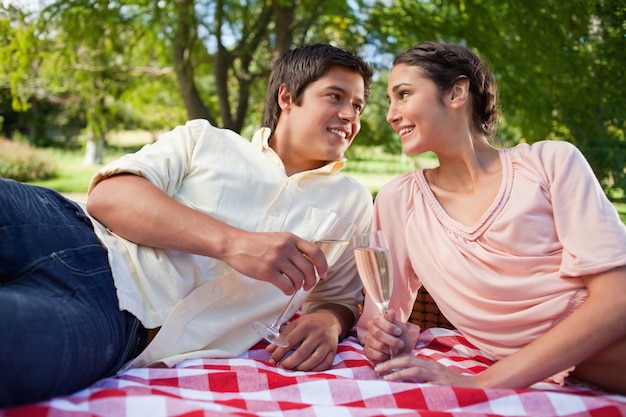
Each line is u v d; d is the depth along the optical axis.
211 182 1.72
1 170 15.10
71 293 1.33
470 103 1.72
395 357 1.54
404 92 1.69
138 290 1.53
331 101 1.89
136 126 19.41
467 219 1.67
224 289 1.63
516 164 1.64
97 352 1.27
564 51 5.69
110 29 7.48
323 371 1.58
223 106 7.57
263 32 7.40
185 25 7.13
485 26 6.51
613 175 4.37
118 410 1.11
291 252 1.44
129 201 1.53
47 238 1.39
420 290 2.07
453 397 1.30
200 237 1.48
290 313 1.77
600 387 1.48
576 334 1.35
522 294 1.52
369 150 8.04
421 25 6.79
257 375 1.42
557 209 1.52
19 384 1.06
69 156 20.34
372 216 1.88
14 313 1.09
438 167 1.85
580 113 5.34
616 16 4.66
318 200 1.87
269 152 1.92
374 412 1.22
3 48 6.90
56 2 6.75
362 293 2.07
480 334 1.62
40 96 16.59
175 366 1.52
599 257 1.41
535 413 1.26
